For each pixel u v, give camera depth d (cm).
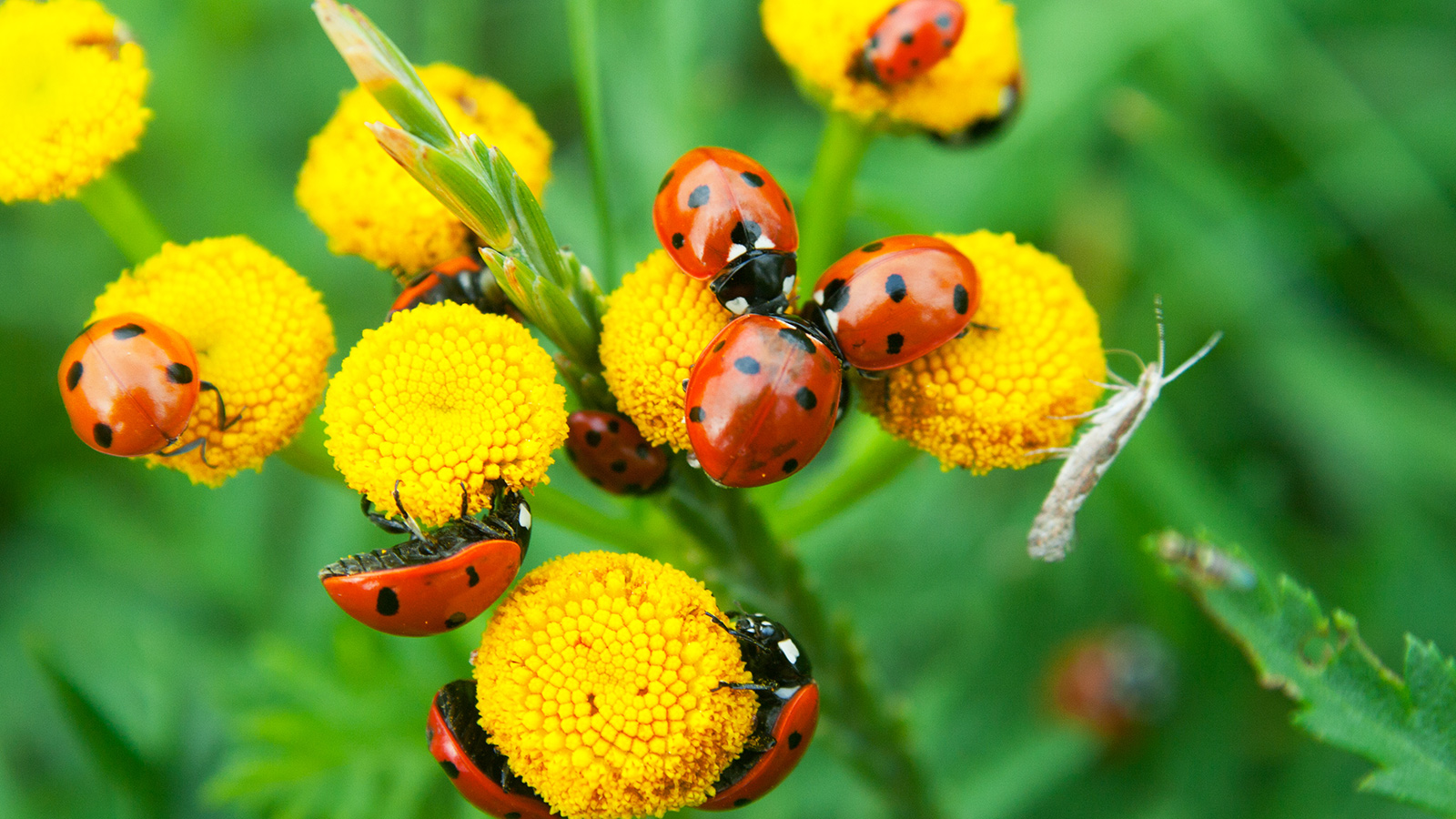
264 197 18
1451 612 15
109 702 15
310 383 12
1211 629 15
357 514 15
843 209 13
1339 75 18
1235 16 17
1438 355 17
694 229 12
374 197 12
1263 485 16
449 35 18
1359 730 12
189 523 16
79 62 13
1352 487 16
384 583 12
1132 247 17
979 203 17
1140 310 17
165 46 18
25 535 17
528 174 13
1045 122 17
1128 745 16
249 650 15
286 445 12
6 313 17
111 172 13
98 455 17
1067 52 17
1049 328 12
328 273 17
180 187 17
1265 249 17
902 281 12
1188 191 18
